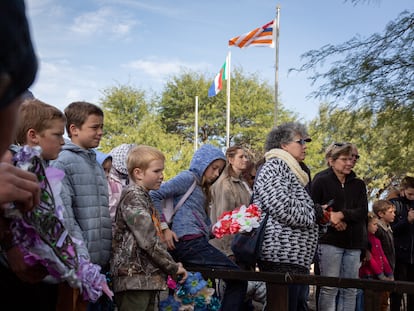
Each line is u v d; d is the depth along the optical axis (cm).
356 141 811
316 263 516
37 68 62
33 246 119
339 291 509
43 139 228
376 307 381
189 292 367
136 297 322
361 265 582
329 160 515
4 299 149
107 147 3934
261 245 402
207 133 4588
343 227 481
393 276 604
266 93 4441
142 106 4056
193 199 407
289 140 427
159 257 323
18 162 118
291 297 404
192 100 4531
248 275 383
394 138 795
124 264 322
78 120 321
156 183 344
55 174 126
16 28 58
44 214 118
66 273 123
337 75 793
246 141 4356
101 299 329
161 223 386
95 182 317
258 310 571
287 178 413
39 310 160
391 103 765
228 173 525
